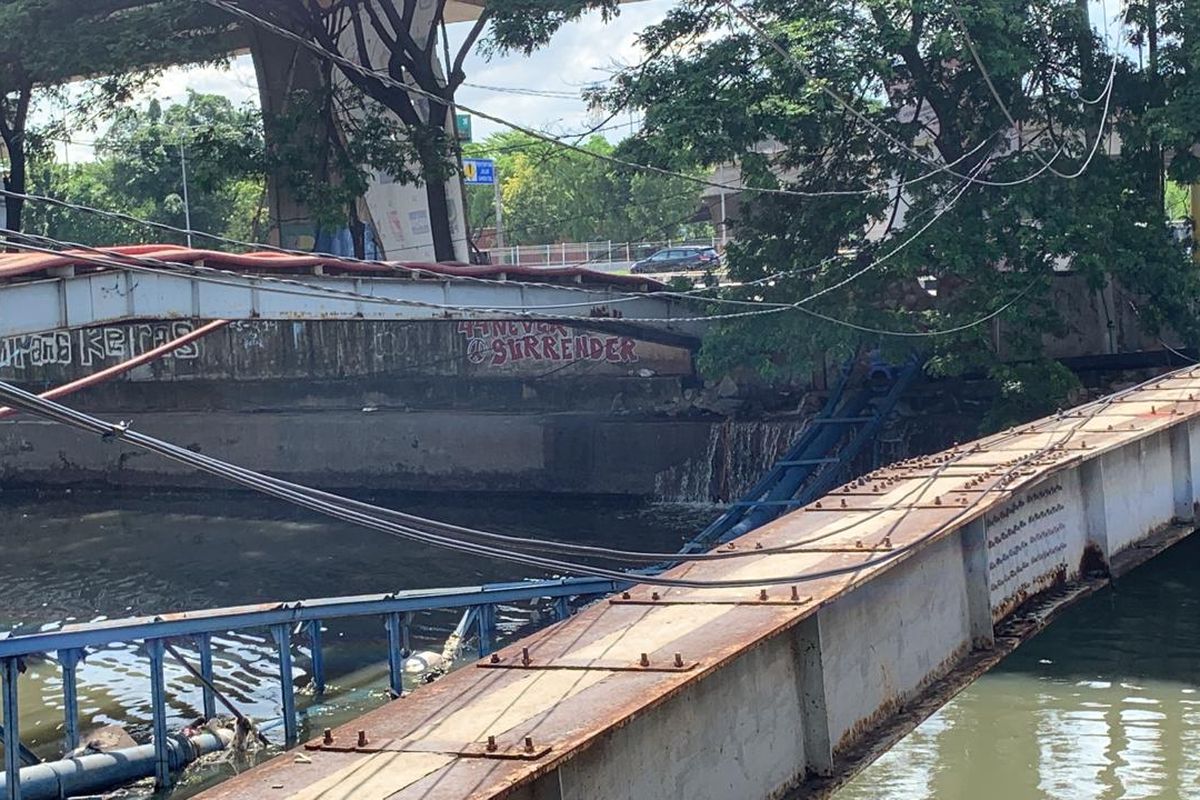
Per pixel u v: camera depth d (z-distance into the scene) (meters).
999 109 28.73
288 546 34.88
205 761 17.98
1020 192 27.80
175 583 31.06
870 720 9.84
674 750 7.56
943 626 11.23
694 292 31.88
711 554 9.05
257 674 22.75
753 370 34.25
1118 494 15.07
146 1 34.94
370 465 41.06
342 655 23.58
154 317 20.95
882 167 30.62
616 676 7.46
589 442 37.84
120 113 41.62
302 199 35.69
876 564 9.45
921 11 27.55
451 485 39.94
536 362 40.03
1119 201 29.56
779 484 30.67
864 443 31.59
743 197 33.47
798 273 29.69
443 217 38.88
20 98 39.28
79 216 63.34
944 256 27.62
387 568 31.47
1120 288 33.12
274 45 41.47
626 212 80.94
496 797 5.68
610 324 32.16
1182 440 16.88
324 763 6.36
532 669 7.74
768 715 8.62
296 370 43.38
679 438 36.62
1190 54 28.34
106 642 17.14
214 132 35.88
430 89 37.75
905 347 29.55
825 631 9.26
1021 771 15.63
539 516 36.19
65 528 39.38
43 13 33.47
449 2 46.56
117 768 17.20
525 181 84.56
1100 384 32.47
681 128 28.00
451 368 41.31
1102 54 29.89
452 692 7.36
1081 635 21.73
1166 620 22.34
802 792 8.79
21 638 16.27
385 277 25.16
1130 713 17.72
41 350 47.09
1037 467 13.09
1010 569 12.52
